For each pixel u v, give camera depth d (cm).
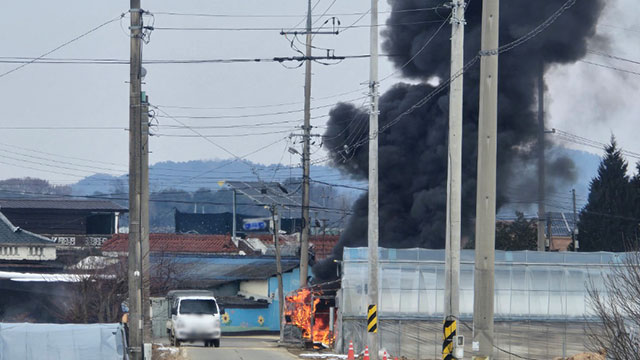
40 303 15075
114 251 19588
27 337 8412
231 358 11388
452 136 8062
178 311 14150
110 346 8569
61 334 8481
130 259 9150
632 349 6097
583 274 13288
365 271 12875
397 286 12838
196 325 13962
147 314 11675
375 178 10412
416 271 12912
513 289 13162
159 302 18925
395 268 12862
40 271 17300
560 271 13262
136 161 9206
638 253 7156
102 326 8625
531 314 13125
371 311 10250
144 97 11825
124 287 14550
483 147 6612
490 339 6544
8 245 17425
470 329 12875
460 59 8050
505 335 13050
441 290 12912
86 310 14025
